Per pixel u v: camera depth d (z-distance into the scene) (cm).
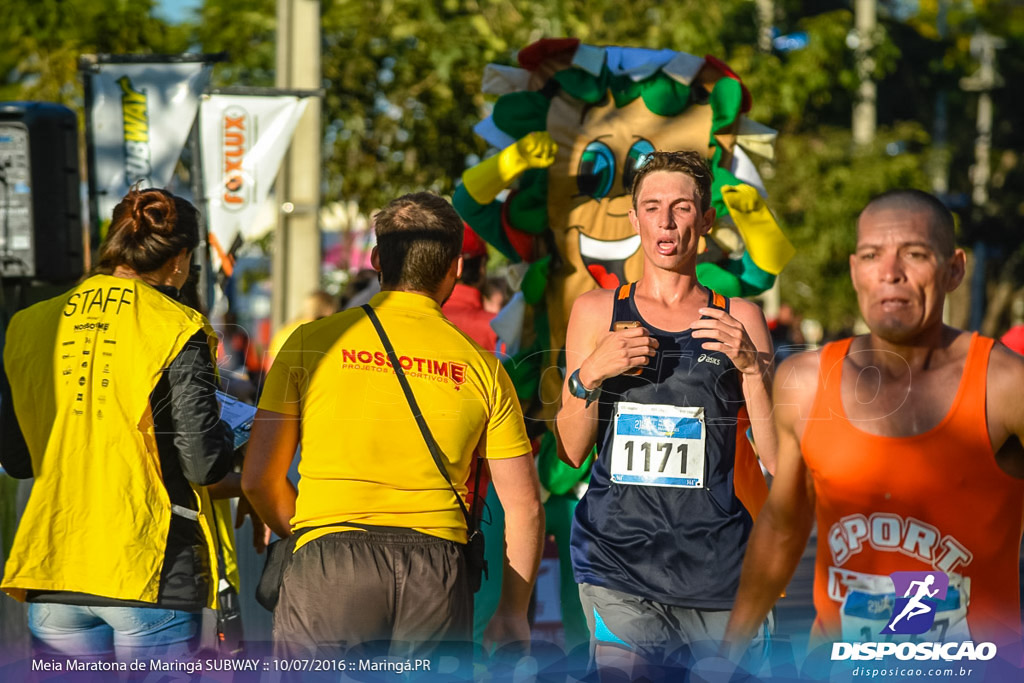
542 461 1039
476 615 1028
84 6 2644
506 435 755
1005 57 6725
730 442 805
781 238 1023
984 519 596
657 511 799
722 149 1108
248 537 1126
